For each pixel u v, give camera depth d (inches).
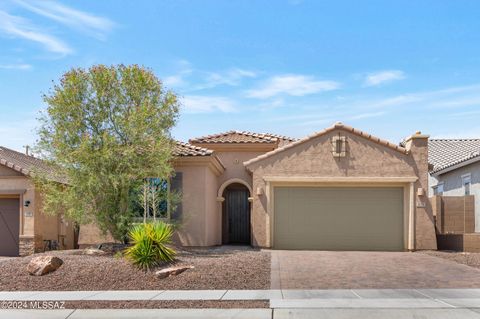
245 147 970.7
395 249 805.9
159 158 718.5
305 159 818.2
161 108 746.2
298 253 740.0
